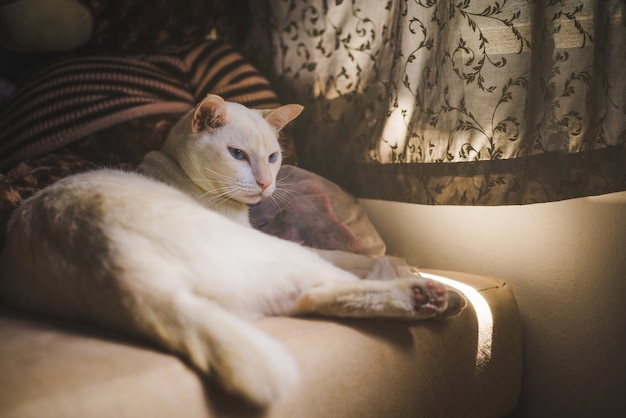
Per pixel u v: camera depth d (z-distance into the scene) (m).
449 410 1.39
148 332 0.99
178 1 1.92
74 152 1.62
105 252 1.05
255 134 1.44
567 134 1.50
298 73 2.00
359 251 1.72
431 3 1.64
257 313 1.16
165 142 1.57
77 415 0.86
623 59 1.43
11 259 1.22
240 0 2.12
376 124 1.82
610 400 1.61
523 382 1.76
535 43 1.51
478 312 1.50
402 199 1.76
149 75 1.78
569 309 1.65
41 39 1.76
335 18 1.90
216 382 0.96
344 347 1.17
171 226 1.11
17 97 1.76
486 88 1.56
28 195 1.50
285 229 1.70
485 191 1.60
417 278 1.26
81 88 1.68
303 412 1.09
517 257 1.72
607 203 1.56
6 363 0.93
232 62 1.91
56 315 1.15
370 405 1.20
